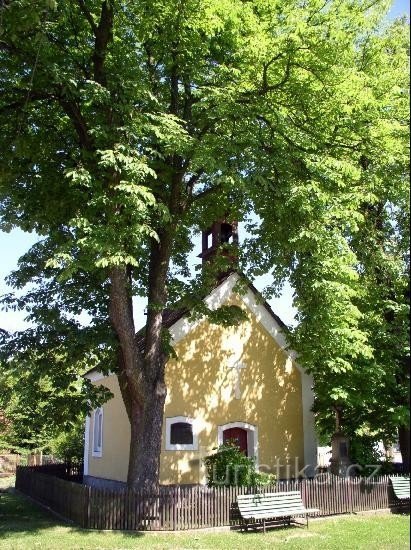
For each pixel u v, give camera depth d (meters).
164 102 16.84
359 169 15.82
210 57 15.88
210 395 20.39
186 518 14.24
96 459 24.11
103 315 18.17
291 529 14.50
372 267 18.88
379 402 20.17
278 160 15.02
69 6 13.68
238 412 20.75
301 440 21.70
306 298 15.67
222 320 17.66
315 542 12.88
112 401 23.12
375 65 16.41
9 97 15.30
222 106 14.30
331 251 15.14
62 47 15.05
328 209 14.79
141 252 15.95
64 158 17.02
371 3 15.41
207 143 14.70
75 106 15.07
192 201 17.53
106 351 17.05
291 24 13.12
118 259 12.30
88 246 12.22
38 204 16.61
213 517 14.48
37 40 12.13
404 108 16.78
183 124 16.20
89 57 15.69
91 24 14.77
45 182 16.50
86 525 14.21
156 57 15.96
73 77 13.83
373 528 14.58
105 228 12.70
